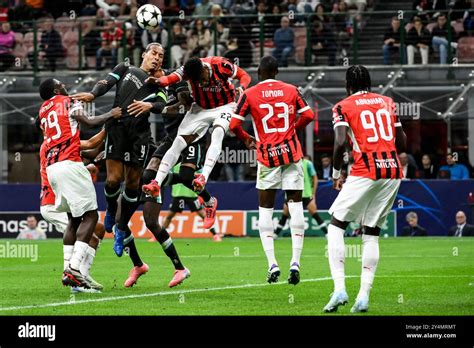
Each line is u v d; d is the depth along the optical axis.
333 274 13.11
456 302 14.29
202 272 19.95
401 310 13.38
